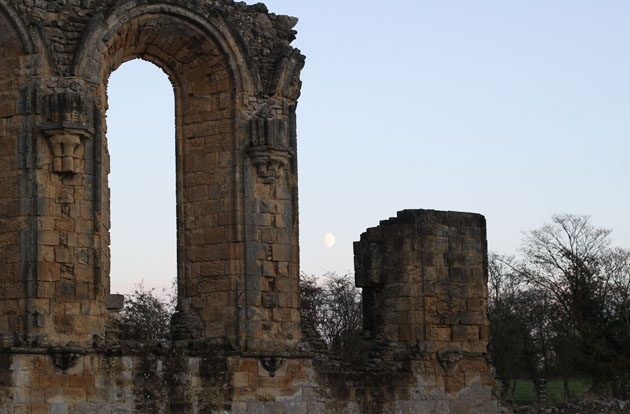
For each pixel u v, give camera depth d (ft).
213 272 155.63
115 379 142.82
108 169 148.56
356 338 265.75
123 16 147.64
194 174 158.51
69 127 139.95
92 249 142.31
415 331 175.73
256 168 156.46
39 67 141.69
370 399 166.50
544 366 322.14
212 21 155.02
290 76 160.35
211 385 150.00
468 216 183.52
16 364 135.64
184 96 159.74
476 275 182.39
